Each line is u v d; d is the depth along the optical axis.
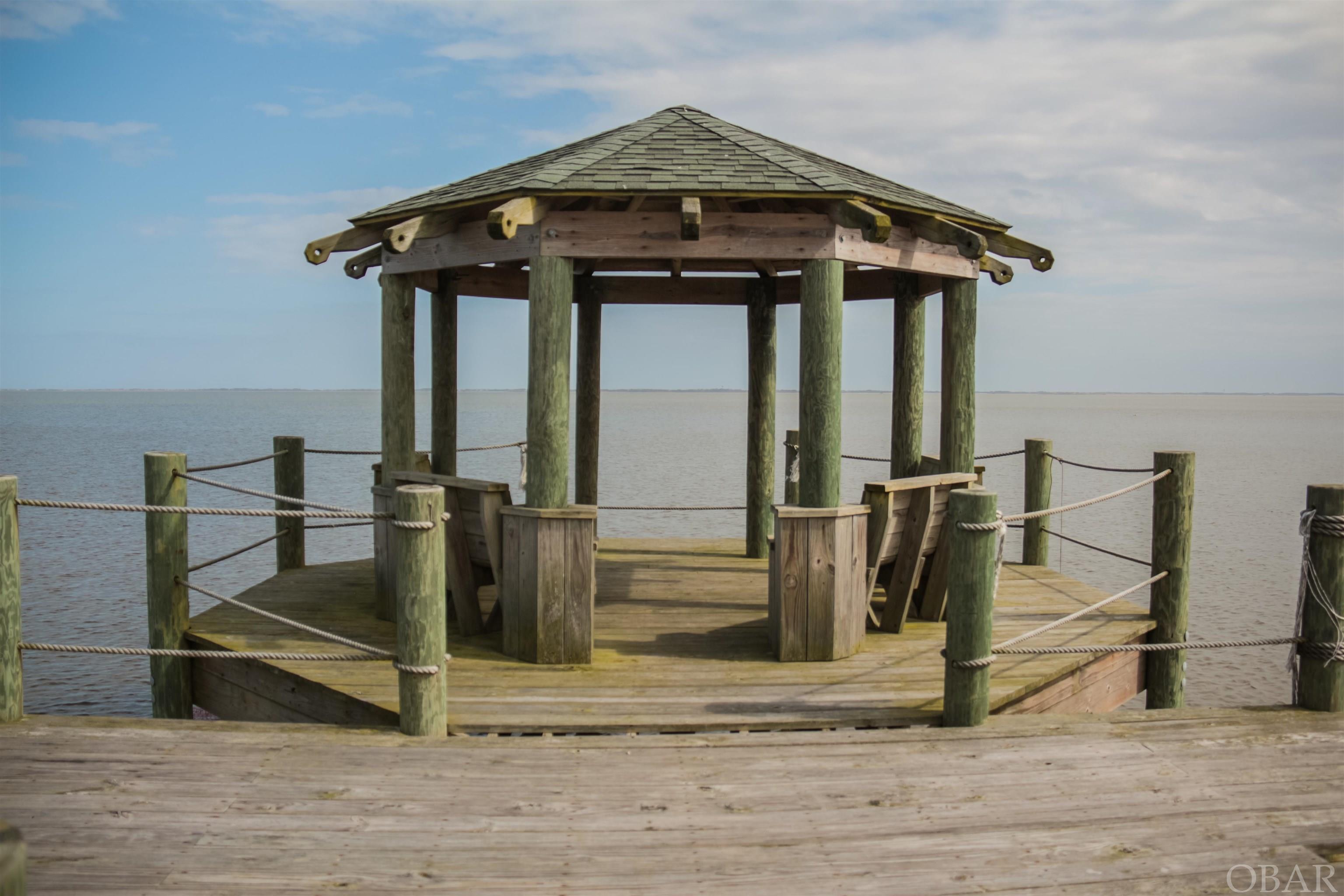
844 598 5.20
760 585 7.20
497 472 33.31
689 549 8.87
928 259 5.75
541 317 5.01
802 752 3.88
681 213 4.74
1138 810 3.39
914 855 3.05
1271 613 14.95
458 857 3.00
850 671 4.98
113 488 28.12
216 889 2.80
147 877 2.87
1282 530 22.89
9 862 1.34
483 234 5.29
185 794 3.43
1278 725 4.27
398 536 4.03
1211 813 3.38
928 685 4.75
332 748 3.88
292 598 6.77
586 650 5.08
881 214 4.64
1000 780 3.62
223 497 27.86
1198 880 2.92
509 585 5.19
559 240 4.98
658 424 80.12
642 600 6.68
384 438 6.07
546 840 3.12
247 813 3.29
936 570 6.10
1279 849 3.12
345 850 3.04
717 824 3.24
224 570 17.86
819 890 2.83
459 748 3.89
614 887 2.83
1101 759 3.85
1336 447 56.09
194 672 5.78
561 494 5.13
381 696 4.48
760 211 5.86
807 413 5.16
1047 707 5.01
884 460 7.07
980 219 5.96
